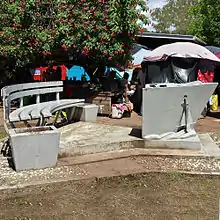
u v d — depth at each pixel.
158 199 3.92
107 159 5.16
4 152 5.46
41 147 4.63
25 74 13.09
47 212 3.59
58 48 10.19
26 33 10.01
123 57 9.72
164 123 5.70
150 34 14.57
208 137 6.57
